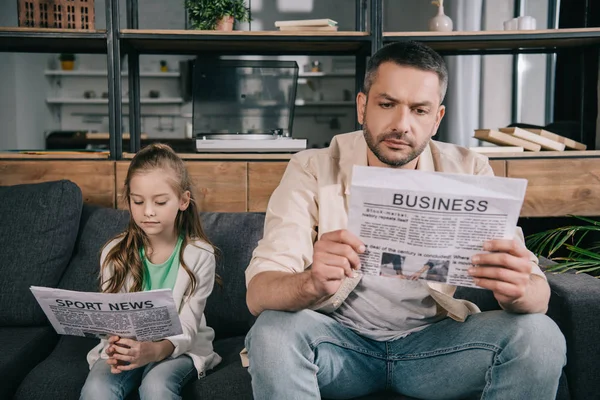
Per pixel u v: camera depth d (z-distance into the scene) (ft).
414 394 3.84
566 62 8.00
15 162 6.21
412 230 2.97
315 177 4.00
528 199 6.40
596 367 4.07
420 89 3.42
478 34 6.43
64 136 16.56
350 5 15.87
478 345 3.53
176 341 4.12
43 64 18.26
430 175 2.91
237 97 7.51
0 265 5.19
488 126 11.08
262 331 3.36
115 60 6.31
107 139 16.30
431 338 3.76
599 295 4.10
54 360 4.48
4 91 16.17
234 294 5.09
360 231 3.04
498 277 3.02
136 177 4.36
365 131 3.65
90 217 5.63
